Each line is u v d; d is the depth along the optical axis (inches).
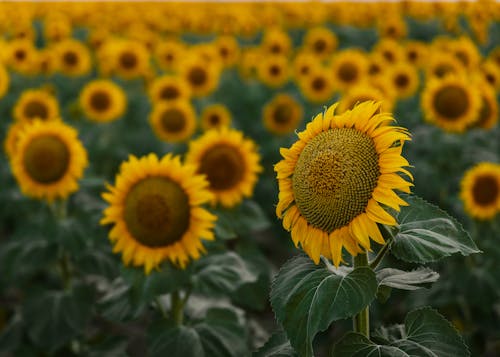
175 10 926.4
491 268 202.4
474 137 271.4
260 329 191.8
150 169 146.0
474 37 623.2
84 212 194.2
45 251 188.9
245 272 147.5
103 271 191.8
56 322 185.3
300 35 840.3
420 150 274.8
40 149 191.6
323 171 84.6
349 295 81.7
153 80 437.7
